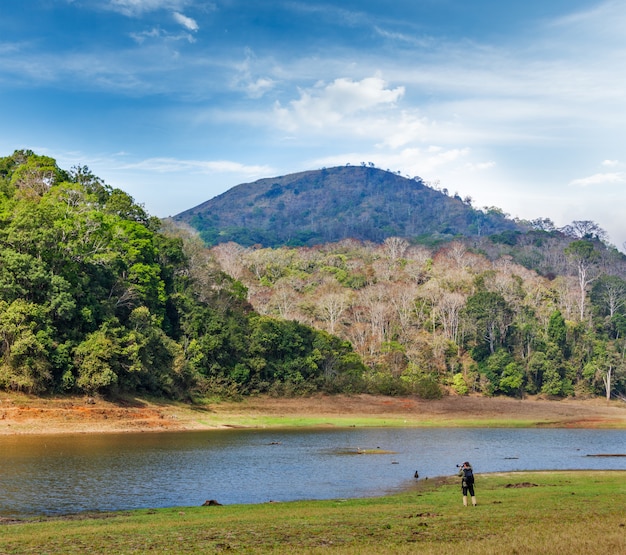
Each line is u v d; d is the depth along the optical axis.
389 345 143.50
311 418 95.25
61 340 78.44
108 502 34.34
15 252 77.00
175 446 59.12
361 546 20.58
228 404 98.75
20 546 21.52
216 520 26.83
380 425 92.31
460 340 156.88
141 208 117.69
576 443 73.44
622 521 24.58
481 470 49.25
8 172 116.44
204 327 104.50
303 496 37.09
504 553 18.91
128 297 91.38
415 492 37.91
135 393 85.50
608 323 182.38
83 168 121.81
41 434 64.25
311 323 159.50
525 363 145.25
